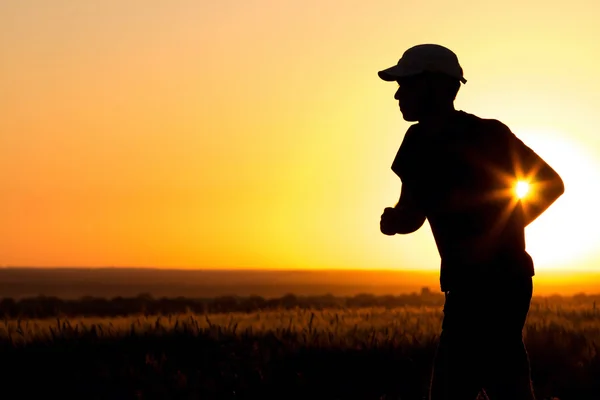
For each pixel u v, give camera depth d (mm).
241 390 10219
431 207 6016
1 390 10164
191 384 10352
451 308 5887
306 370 11094
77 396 9906
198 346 12836
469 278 5824
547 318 15883
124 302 40094
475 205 5848
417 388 10336
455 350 5820
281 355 11828
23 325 14008
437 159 5941
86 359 11719
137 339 13141
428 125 6027
